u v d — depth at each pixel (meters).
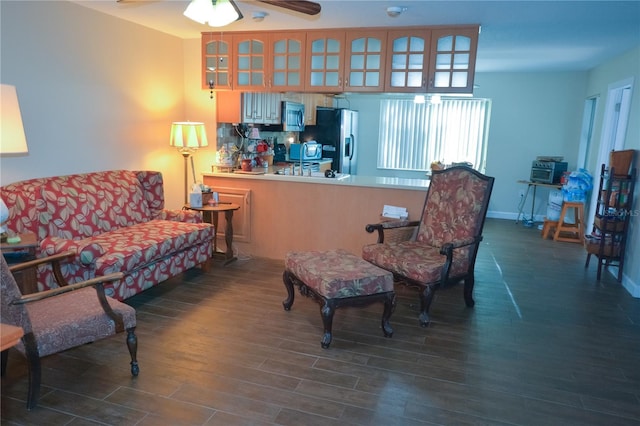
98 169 3.73
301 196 4.45
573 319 3.30
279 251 4.62
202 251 3.92
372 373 2.49
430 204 3.67
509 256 4.99
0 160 2.96
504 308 3.48
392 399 2.25
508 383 2.42
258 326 3.04
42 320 2.12
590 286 4.04
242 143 5.12
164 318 3.12
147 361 2.54
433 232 3.58
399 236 4.04
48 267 2.87
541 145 6.95
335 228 4.40
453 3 3.08
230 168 4.73
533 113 6.91
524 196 7.11
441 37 3.77
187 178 4.73
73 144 3.48
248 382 2.36
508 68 6.39
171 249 3.44
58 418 2.04
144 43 4.10
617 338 3.01
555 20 3.51
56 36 3.25
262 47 4.26
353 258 3.16
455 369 2.55
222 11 2.28
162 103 4.41
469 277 3.39
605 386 2.42
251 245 4.70
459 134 7.40
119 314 2.27
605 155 5.34
